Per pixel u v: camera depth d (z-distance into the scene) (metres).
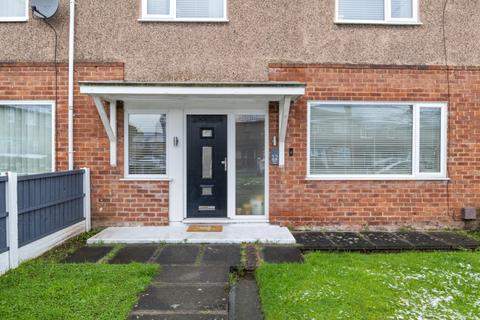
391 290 4.09
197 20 6.90
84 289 4.02
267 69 6.96
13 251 4.69
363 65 7.02
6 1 7.02
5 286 4.10
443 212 7.05
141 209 7.00
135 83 6.04
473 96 7.06
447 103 7.07
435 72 7.04
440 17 7.07
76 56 6.89
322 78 7.00
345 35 7.03
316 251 5.74
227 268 4.87
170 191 7.03
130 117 7.04
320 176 7.02
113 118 6.85
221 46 6.94
